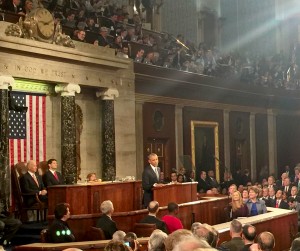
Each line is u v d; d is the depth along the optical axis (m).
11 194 14.05
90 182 12.37
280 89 26.73
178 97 20.94
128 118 18.16
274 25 31.69
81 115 16.78
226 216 14.49
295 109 28.33
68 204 10.36
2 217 12.53
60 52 15.02
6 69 13.91
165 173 20.39
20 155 14.73
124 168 17.97
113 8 20.33
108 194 11.78
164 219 10.76
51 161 13.91
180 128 21.09
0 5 14.65
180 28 28.27
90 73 16.44
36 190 13.41
